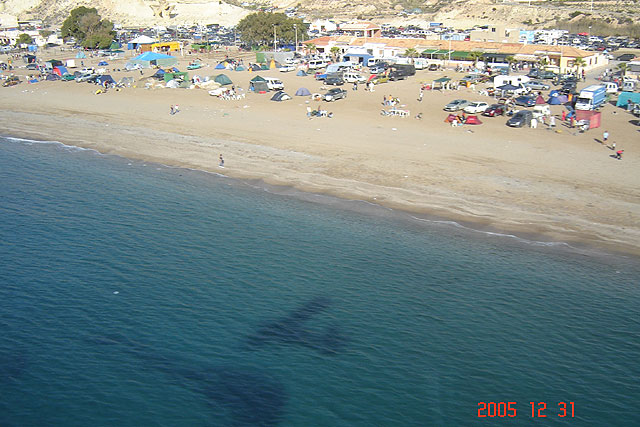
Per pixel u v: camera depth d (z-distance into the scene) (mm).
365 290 36656
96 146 70562
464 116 76125
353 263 40094
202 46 167750
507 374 29000
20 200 52688
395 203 49938
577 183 52531
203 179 57500
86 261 40719
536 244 42312
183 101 94750
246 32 166500
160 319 33625
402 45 137750
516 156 60562
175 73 112562
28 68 141000
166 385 28312
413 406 26875
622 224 44438
